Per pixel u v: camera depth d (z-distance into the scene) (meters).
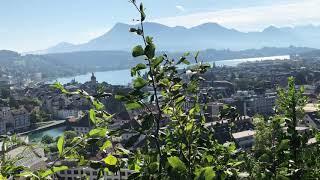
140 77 1.19
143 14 1.15
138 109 1.22
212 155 1.33
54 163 1.07
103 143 1.12
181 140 1.32
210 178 1.10
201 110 1.40
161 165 1.19
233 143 1.38
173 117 1.34
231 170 1.27
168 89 1.29
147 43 1.17
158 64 1.20
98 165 1.13
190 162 1.31
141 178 1.19
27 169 1.06
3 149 1.09
